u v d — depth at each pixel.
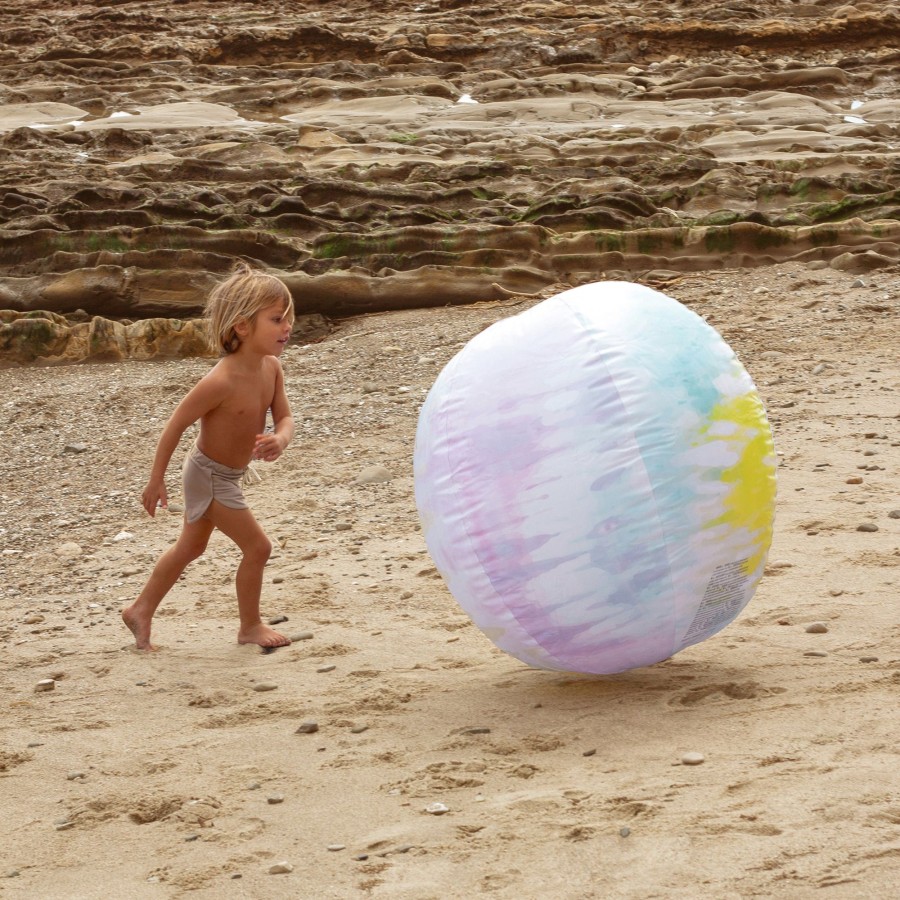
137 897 5.69
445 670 8.72
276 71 49.19
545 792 6.26
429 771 6.77
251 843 6.12
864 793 5.79
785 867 5.14
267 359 9.55
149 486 9.30
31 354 21.33
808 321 19.17
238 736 7.71
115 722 8.19
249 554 9.54
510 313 21.66
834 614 8.89
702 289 21.94
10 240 24.20
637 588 7.09
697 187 28.44
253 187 28.34
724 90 45.72
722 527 7.17
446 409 7.50
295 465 14.89
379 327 21.72
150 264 23.44
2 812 6.86
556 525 7.05
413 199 28.41
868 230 23.72
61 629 10.49
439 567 7.75
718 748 6.62
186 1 60.25
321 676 8.78
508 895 5.24
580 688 7.95
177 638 9.99
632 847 5.52
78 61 49.66
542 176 31.11
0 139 37.34
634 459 6.98
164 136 38.56
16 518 14.09
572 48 50.31
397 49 51.06
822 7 54.28
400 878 5.54
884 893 4.86
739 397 7.38
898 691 7.23
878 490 12.01
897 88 46.12
